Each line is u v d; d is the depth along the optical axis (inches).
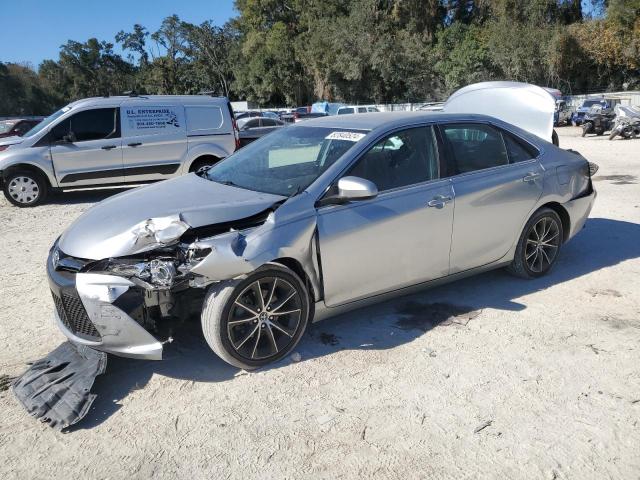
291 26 2647.6
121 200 161.3
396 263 162.1
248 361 142.3
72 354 145.9
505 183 184.1
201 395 135.4
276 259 142.9
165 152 420.2
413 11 2000.5
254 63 2503.7
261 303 141.4
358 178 145.0
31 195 408.8
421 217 163.8
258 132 518.0
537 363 146.5
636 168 485.4
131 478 108.2
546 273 209.2
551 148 207.3
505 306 183.2
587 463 108.8
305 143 173.9
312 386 137.9
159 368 148.3
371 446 115.3
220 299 134.8
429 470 107.9
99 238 139.4
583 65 1782.7
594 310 179.2
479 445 114.7
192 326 170.2
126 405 132.0
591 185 219.5
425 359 149.9
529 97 281.0
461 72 1835.6
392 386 137.2
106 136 409.1
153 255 134.4
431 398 131.7
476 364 146.7
